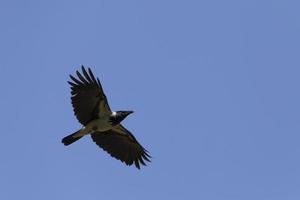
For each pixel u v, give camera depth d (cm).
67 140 2206
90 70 2147
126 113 2223
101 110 2198
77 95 2180
